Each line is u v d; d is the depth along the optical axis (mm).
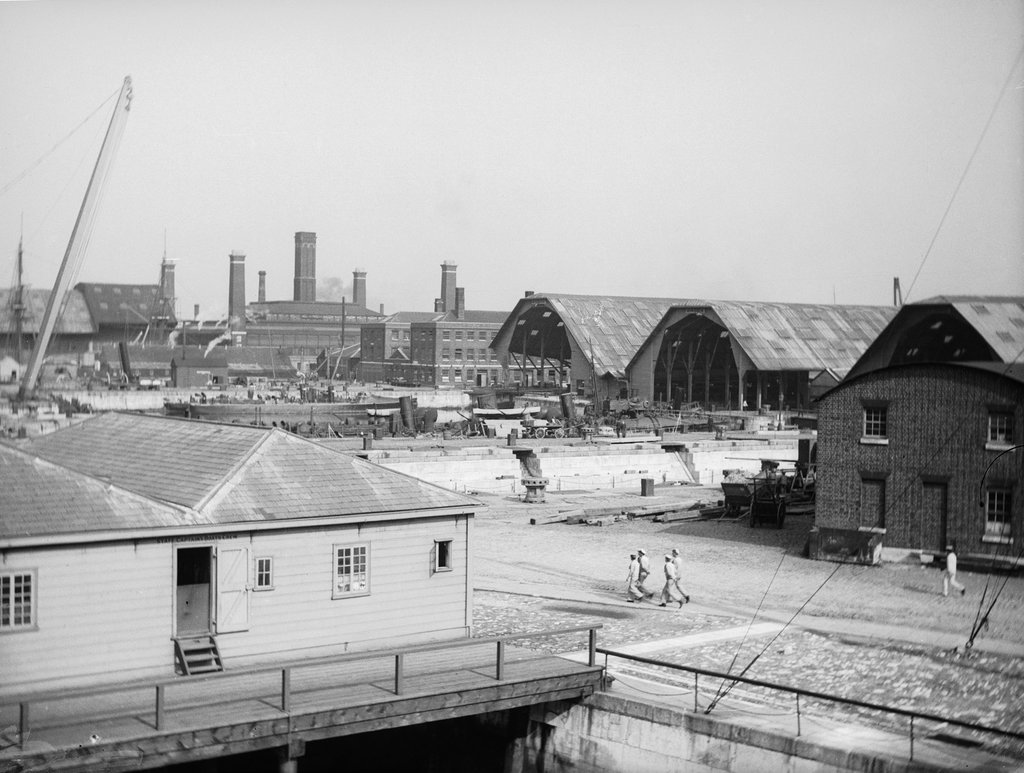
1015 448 42812
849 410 47062
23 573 25953
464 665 29406
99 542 26781
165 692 26484
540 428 102812
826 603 40219
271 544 29344
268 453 31703
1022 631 35469
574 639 35344
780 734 24953
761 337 111312
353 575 30641
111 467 33781
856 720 26516
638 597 41875
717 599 41812
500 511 67312
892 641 34750
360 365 169625
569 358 148000
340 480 31516
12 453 28094
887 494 46219
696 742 26188
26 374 64812
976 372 43812
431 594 32062
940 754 24047
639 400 120125
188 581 30109
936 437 44906
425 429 103750
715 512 64250
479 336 159000
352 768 31656
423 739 32156
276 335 174375
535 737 29609
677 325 119250
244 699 25828
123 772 22953
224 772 27812
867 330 119000
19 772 22047
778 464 81625
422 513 31578
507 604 41250
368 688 26906
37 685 26047
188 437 34375
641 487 76000
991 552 43500
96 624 26812
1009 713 27625
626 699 27641
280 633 29500
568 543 55688
